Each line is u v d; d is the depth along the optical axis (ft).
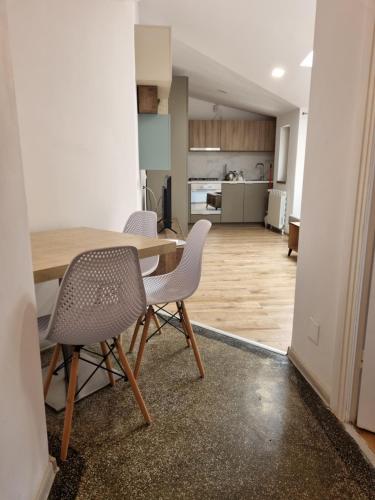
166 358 6.93
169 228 15.74
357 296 4.75
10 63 3.17
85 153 8.16
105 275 4.05
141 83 10.60
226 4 10.78
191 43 13.74
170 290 6.42
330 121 5.30
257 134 24.58
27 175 7.06
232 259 15.14
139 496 3.94
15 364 3.21
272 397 5.73
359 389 4.97
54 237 6.31
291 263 14.51
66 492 3.98
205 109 24.64
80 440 4.77
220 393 5.82
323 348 5.69
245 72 15.34
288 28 11.49
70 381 4.48
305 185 6.20
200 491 4.00
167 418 5.22
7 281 3.05
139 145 11.58
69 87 7.59
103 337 4.47
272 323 8.67
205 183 24.39
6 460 3.00
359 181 4.51
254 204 24.71
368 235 4.55
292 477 4.20
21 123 6.83
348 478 4.19
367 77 4.25
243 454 4.54
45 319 5.24
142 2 11.32
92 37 7.97
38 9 6.80
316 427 5.04
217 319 8.89
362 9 4.40
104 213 8.87
